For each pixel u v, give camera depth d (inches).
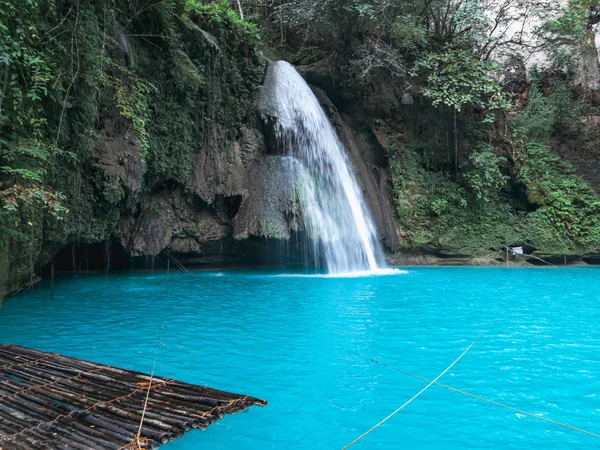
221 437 111.1
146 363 166.9
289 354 179.2
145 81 378.3
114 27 364.2
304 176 498.0
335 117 597.6
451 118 621.3
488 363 167.3
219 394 127.0
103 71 340.8
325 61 617.3
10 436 101.0
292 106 530.0
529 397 135.2
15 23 252.1
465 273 477.7
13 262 285.7
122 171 373.1
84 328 223.0
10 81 253.8
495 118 639.8
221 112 490.0
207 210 490.9
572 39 744.3
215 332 214.8
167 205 465.1
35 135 263.6
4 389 129.8
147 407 117.7
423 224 593.6
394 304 288.5
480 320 240.7
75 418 111.5
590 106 757.9
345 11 550.0
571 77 780.0
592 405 129.3
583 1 680.4
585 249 584.4
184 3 450.0
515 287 367.9
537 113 740.7
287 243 503.2
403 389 142.2
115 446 97.7
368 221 552.4
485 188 614.2
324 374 155.9
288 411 125.8
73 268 449.1
